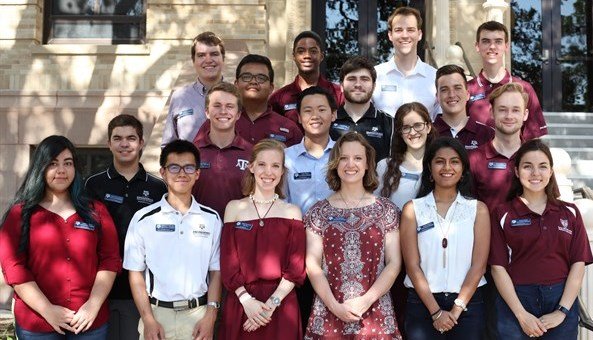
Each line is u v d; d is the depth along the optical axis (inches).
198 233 188.7
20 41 421.7
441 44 412.2
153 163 267.3
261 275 183.6
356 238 184.9
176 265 186.1
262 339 181.2
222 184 204.8
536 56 499.5
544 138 400.5
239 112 210.1
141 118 410.6
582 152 385.7
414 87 257.3
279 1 456.4
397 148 207.2
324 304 184.2
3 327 316.5
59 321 174.6
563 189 242.4
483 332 191.8
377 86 257.4
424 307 187.5
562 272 185.0
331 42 490.9
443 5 413.4
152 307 185.9
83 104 411.5
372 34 489.7
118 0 437.4
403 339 199.2
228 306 185.8
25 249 177.6
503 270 186.1
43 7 435.5
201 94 251.0
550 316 180.4
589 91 495.8
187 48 418.6
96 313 179.0
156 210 190.9
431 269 187.2
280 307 183.2
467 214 188.7
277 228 187.0
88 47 418.0
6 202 406.0
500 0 404.8
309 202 206.1
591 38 496.1
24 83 418.3
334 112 214.4
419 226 189.5
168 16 419.8
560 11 498.0
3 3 422.3
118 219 202.2
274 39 455.2
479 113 258.7
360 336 180.2
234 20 419.8
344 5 490.9
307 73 267.6
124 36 436.8
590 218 226.5
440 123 229.3
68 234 180.9
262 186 189.6
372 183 192.7
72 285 179.0
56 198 184.4
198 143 209.8
